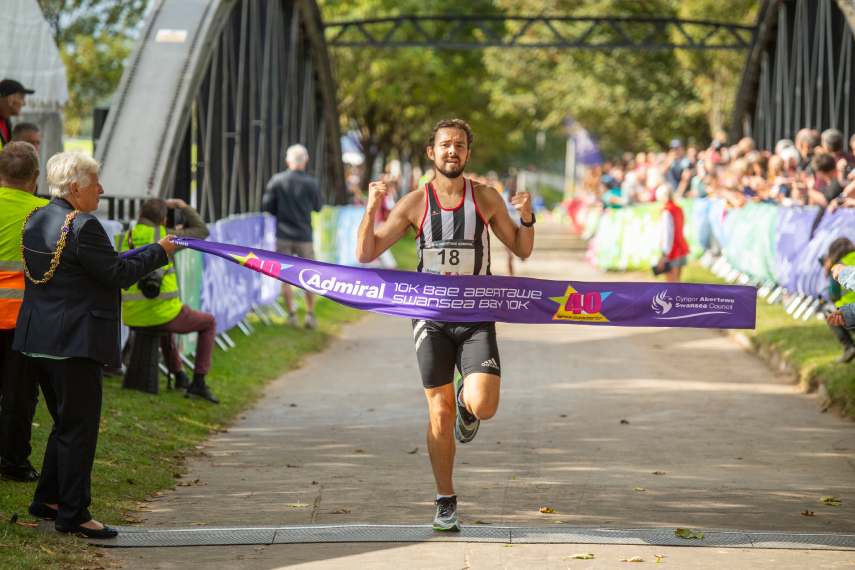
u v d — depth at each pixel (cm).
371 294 1505
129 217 2856
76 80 8950
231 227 3475
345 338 3850
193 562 1357
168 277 2464
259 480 1872
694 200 5547
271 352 3309
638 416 2477
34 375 1678
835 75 5122
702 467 1983
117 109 3341
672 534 1479
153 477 1844
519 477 1892
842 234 3372
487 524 1562
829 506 1708
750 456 2081
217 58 4059
